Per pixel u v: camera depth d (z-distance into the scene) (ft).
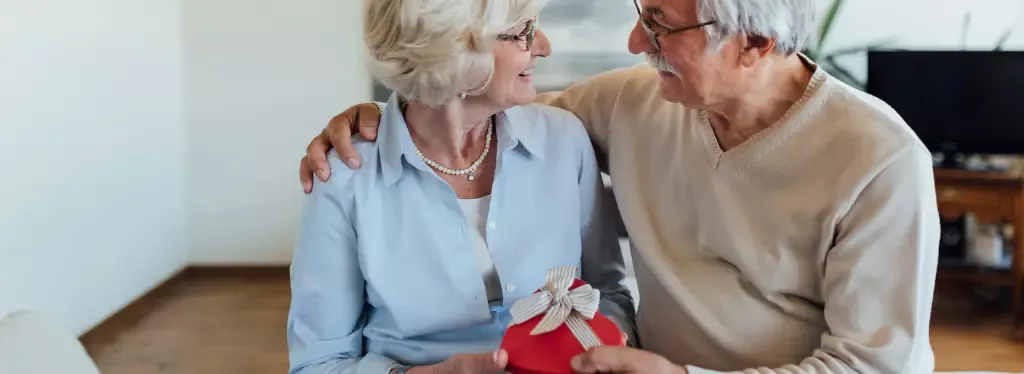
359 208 3.69
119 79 11.03
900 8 12.16
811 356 3.44
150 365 9.44
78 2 9.89
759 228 3.61
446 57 3.33
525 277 3.85
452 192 3.75
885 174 3.23
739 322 3.67
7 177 8.48
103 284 10.70
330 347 3.84
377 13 3.45
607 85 4.38
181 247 13.39
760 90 3.51
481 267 3.84
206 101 13.15
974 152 11.34
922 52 11.29
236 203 13.41
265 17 12.84
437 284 3.76
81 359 3.69
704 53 3.38
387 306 3.76
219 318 11.24
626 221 3.99
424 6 3.29
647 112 4.04
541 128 4.05
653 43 3.51
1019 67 10.98
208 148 13.28
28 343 3.51
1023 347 9.95
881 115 3.35
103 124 10.61
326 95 13.00
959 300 11.86
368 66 3.57
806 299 3.65
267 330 10.68
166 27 12.50
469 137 3.87
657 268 3.84
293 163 13.21
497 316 3.86
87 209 10.23
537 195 3.94
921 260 3.23
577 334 3.13
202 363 9.48
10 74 8.53
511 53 3.47
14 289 8.61
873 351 3.23
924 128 11.44
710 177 3.70
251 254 13.51
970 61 11.14
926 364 3.42
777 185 3.55
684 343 3.85
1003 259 11.27
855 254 3.31
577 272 4.06
